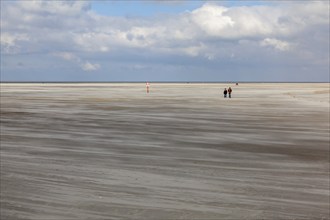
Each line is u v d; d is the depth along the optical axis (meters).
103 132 21.45
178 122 26.50
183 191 9.74
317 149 16.36
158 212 8.16
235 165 13.08
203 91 96.44
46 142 17.83
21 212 8.09
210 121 27.17
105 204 8.65
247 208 8.46
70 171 11.88
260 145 17.33
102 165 12.88
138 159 14.02
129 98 59.25
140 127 23.69
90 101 50.97
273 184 10.54
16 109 37.03
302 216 8.01
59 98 58.59
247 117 30.00
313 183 10.67
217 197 9.25
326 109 37.47
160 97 62.91
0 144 17.06
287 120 27.80
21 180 10.66
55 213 8.05
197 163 13.37
